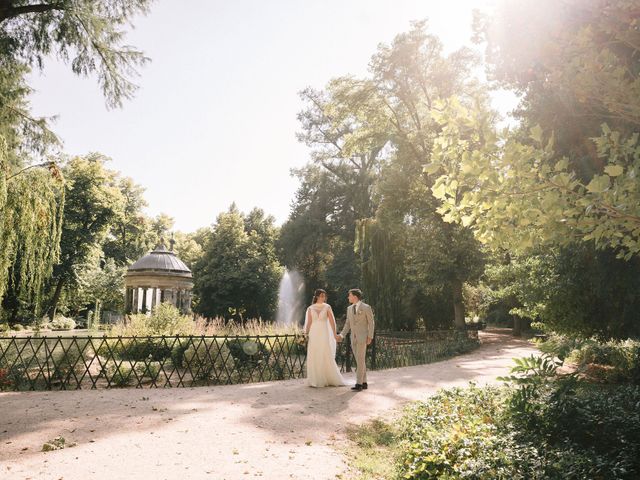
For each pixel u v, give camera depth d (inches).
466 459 192.4
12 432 237.3
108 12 610.9
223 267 2010.3
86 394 346.0
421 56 1230.3
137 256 2471.7
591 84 160.7
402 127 1365.7
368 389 394.3
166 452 212.4
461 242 1130.7
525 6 215.6
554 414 226.7
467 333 1039.0
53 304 1780.3
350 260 1852.9
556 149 392.8
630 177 134.0
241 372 498.6
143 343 555.8
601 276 425.4
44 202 526.0
